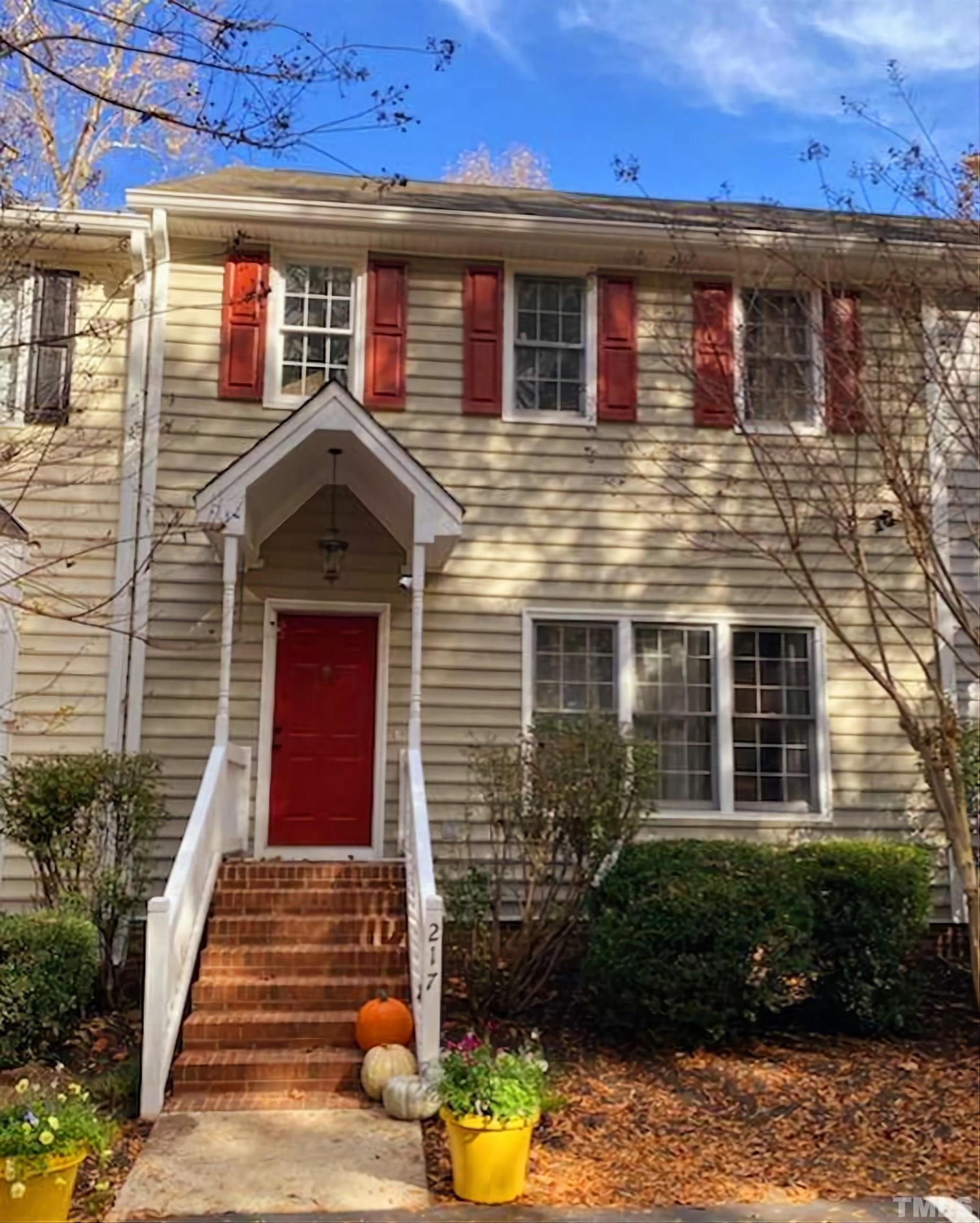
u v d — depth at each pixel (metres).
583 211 11.12
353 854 9.80
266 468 8.75
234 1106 6.45
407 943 7.98
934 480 10.45
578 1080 7.05
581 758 8.34
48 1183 4.75
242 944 7.96
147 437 9.95
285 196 10.38
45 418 9.80
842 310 10.02
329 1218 5.01
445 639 10.12
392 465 8.88
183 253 10.40
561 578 10.33
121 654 9.66
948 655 10.47
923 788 10.34
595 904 8.15
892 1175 5.74
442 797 9.84
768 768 10.34
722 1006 7.60
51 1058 7.20
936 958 9.89
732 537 10.50
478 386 10.48
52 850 8.24
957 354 9.27
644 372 10.76
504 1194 5.25
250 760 9.62
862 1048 7.80
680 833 10.05
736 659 10.48
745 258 10.68
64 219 9.86
